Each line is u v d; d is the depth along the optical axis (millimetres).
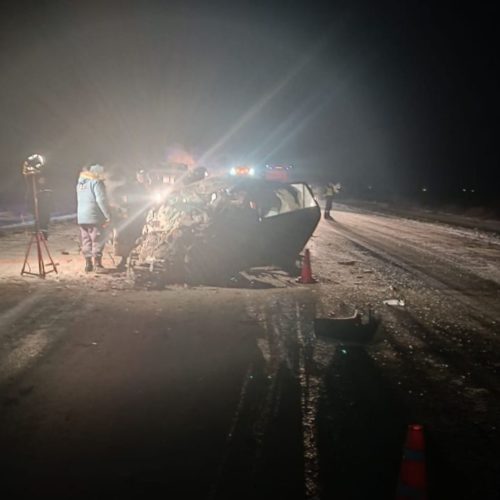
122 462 4109
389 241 17828
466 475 3992
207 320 7902
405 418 4875
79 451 4258
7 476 3920
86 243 11195
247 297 9367
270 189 12266
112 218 12445
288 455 4230
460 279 11445
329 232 20172
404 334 7395
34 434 4512
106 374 5809
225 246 10766
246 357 6383
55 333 7176
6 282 10172
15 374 5773
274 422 4770
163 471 3994
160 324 7664
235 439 4465
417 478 3324
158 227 11070
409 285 10703
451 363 6297
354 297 9562
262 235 11195
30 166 10727
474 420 4859
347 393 5398
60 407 5008
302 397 5285
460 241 18266
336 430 4637
